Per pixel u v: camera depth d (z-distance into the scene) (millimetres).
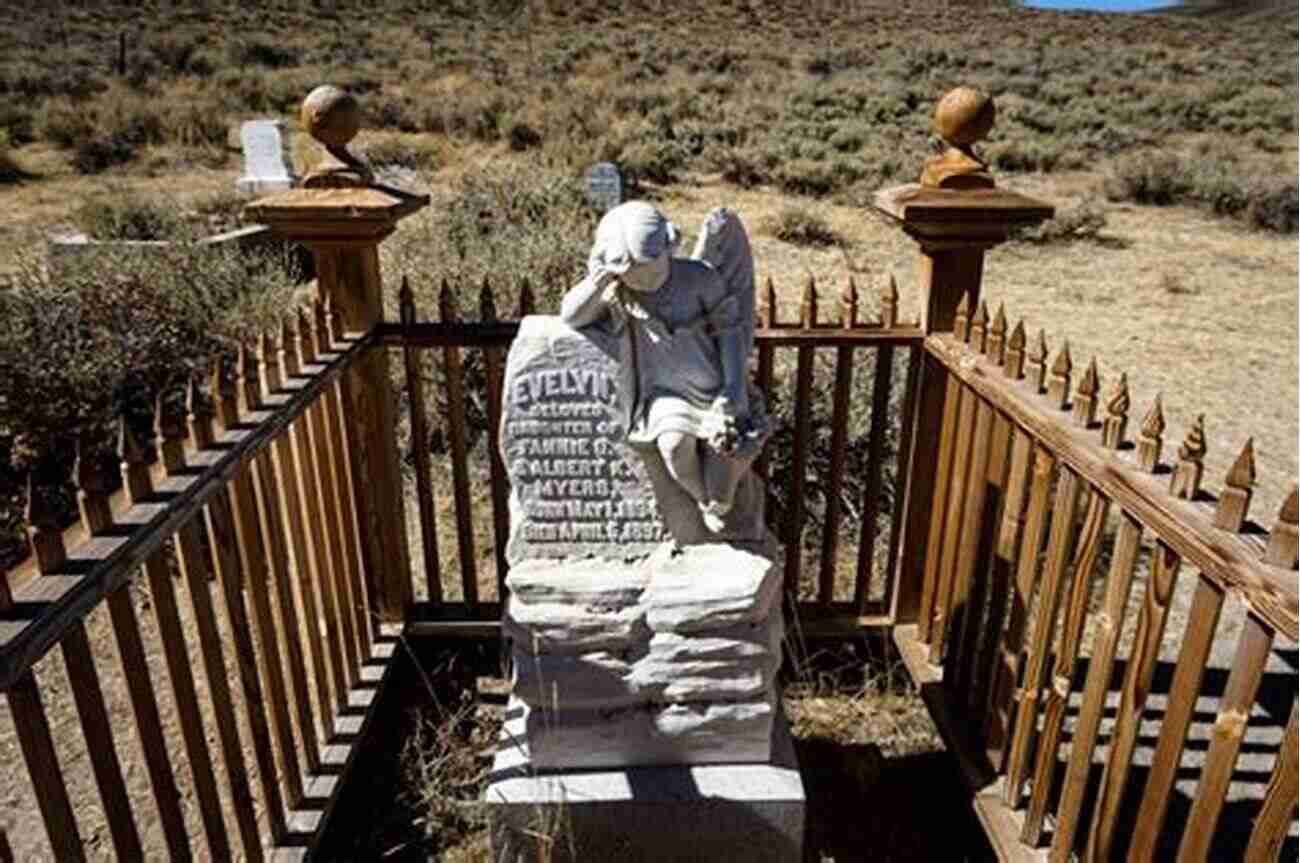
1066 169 20422
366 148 19312
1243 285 11852
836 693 3752
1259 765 3279
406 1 51938
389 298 7391
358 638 3602
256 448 2410
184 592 4520
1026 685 2732
